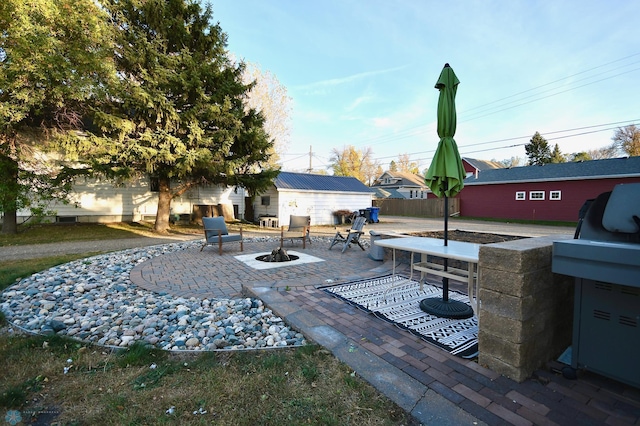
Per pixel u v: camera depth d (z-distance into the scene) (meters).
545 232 12.98
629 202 1.74
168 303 3.53
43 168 10.09
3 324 2.95
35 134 10.34
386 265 5.55
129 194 14.09
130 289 4.16
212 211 16.36
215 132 10.18
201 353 2.35
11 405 1.72
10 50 6.71
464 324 2.84
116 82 8.53
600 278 1.61
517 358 1.93
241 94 11.48
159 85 9.43
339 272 5.02
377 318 3.00
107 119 8.55
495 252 2.04
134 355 2.27
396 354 2.29
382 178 41.59
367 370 2.06
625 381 1.72
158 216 11.59
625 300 1.71
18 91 7.37
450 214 23.39
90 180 13.01
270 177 11.70
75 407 1.72
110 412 1.68
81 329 2.83
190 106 10.30
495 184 21.23
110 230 11.58
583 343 1.90
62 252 7.19
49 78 7.43
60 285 4.32
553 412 1.66
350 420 1.62
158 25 9.80
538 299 2.03
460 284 4.26
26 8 6.64
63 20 7.21
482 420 1.59
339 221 16.70
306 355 2.29
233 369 2.13
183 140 9.98
